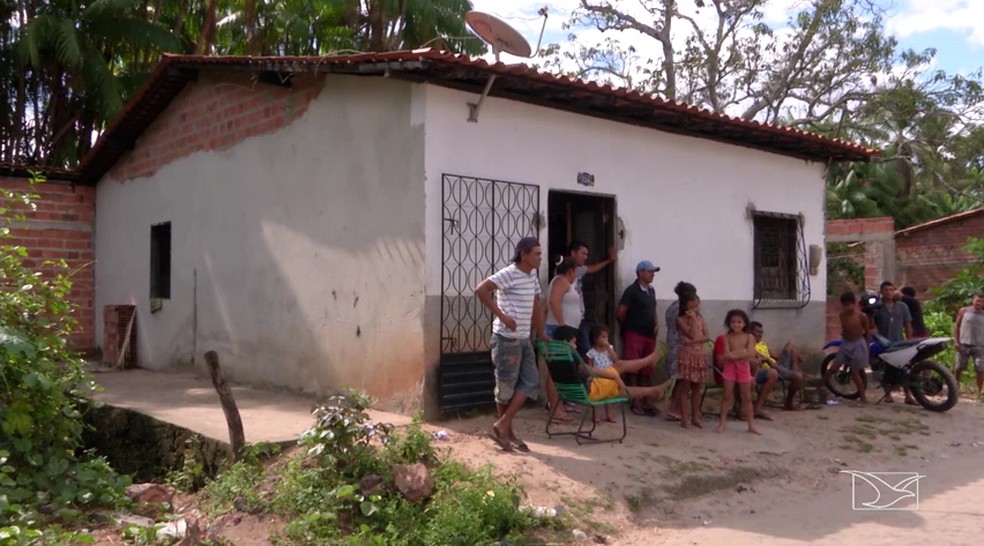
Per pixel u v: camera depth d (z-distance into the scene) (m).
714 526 6.26
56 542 5.23
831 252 25.72
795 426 9.30
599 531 5.95
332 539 5.48
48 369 6.53
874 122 23.45
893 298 11.62
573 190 9.26
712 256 10.84
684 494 6.81
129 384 10.36
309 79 9.25
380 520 5.69
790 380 10.01
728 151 11.12
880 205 32.09
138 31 17.00
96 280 13.65
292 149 9.47
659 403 9.83
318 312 9.05
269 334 9.74
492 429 7.50
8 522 5.58
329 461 6.04
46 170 13.09
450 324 8.06
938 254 21.45
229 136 10.50
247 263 10.14
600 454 7.27
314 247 9.12
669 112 9.48
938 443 9.22
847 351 10.81
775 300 11.62
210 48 18.95
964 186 32.09
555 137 9.09
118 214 13.04
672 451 7.64
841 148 11.69
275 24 19.58
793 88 23.25
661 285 10.17
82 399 7.11
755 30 22.88
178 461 7.51
